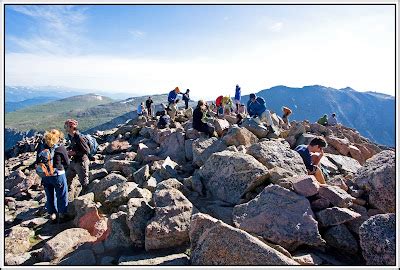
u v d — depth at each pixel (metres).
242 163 5.31
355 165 8.02
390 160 4.80
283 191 4.18
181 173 6.84
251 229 3.85
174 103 15.70
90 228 4.64
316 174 5.65
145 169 6.43
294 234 3.68
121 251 3.90
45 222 5.32
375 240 3.36
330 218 3.89
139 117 16.19
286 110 14.05
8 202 6.52
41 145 5.18
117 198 5.22
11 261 3.89
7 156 15.49
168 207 4.14
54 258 3.89
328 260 3.51
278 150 6.03
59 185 5.14
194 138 8.59
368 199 4.58
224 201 5.15
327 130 13.16
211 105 18.67
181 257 3.56
